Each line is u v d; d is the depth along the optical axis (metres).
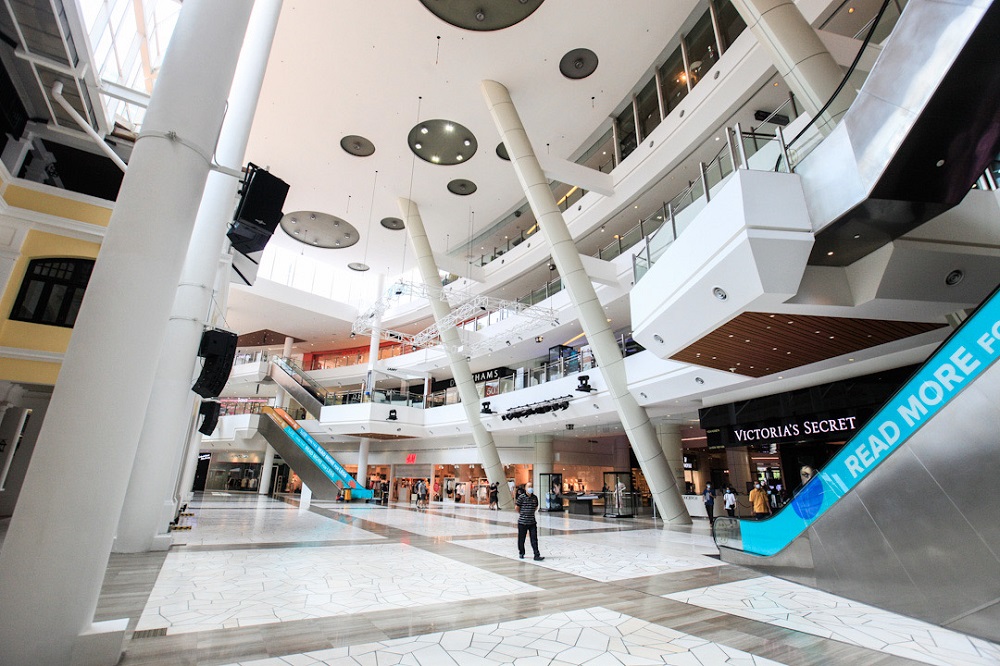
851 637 3.90
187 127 3.46
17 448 11.23
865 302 6.19
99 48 8.38
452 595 5.23
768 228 5.55
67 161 11.77
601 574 6.59
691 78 14.20
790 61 8.31
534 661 3.30
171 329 7.40
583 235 18.58
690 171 14.53
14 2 5.93
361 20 14.01
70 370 2.88
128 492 7.20
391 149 19.20
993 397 3.85
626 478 18.38
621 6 13.45
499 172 20.36
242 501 21.53
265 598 4.86
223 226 7.86
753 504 12.98
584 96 16.61
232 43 3.85
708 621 4.36
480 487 24.42
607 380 14.15
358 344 35.62
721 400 14.35
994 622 3.77
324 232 25.52
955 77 3.77
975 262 5.92
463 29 14.12
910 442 4.55
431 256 21.25
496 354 25.14
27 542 2.62
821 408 11.95
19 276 8.71
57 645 2.62
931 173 4.59
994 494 3.82
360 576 6.10
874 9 10.24
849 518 5.27
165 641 3.51
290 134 18.56
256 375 29.19
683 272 7.21
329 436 28.20
